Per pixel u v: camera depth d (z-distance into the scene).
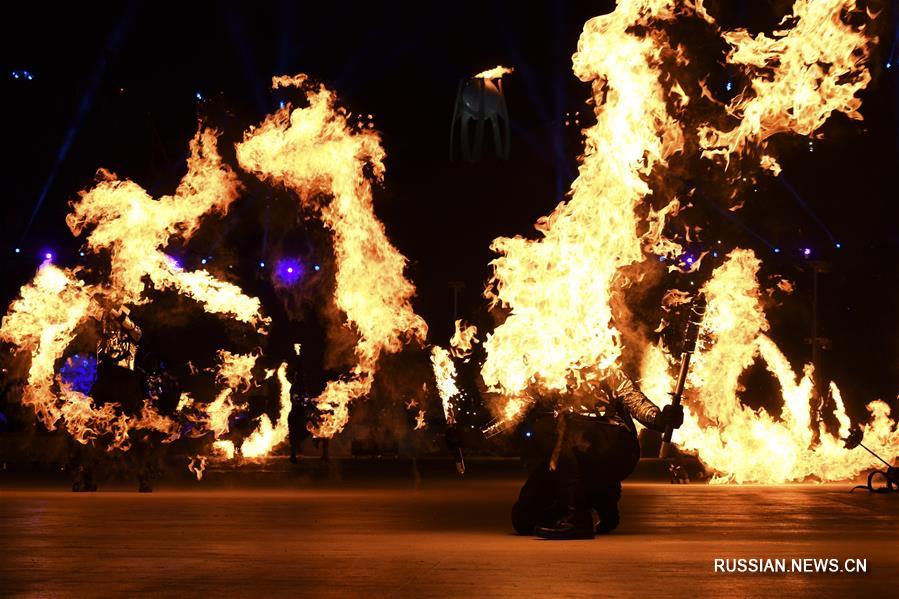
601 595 8.29
